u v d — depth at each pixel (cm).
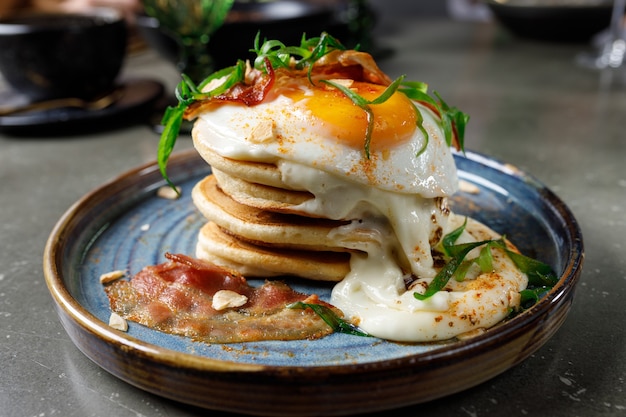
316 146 31
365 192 31
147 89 65
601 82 74
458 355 26
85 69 58
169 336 29
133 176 41
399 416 27
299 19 63
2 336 31
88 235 36
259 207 32
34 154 53
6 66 57
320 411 26
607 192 45
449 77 76
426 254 32
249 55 64
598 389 28
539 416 27
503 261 33
